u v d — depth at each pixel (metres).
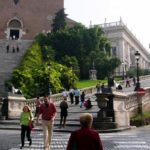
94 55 71.62
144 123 26.25
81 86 54.97
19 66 62.25
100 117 22.88
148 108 30.62
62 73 52.06
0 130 24.17
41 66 55.19
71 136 6.90
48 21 82.81
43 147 15.59
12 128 25.06
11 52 67.38
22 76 51.22
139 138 18.53
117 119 23.97
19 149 15.02
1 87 56.75
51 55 67.44
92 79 67.94
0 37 81.81
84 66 69.69
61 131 22.53
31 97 48.50
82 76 69.69
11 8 82.81
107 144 16.25
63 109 23.92
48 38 71.50
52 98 38.81
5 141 17.66
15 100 32.09
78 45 70.62
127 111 25.25
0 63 63.94
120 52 104.38
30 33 82.31
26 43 70.31
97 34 74.06
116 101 24.59
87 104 32.31
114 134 20.69
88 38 72.12
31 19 82.81
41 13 83.00
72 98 37.31
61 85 50.12
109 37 106.56
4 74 60.16
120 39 104.75
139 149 14.86
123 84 58.84
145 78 72.75
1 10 82.56
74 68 65.31
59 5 83.25
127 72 85.69
